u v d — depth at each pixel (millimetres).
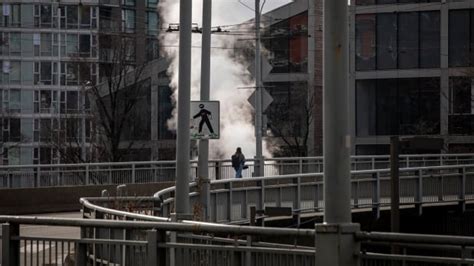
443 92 76875
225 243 13867
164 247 12195
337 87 10266
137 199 24953
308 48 83312
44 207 41094
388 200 38719
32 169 46844
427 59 78375
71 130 89688
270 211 20344
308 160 59031
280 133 81562
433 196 39938
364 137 80000
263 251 11211
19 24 110375
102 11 113000
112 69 81812
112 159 80188
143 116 91625
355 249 10008
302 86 82688
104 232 16141
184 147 20016
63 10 111000
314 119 82188
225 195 30250
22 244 17453
